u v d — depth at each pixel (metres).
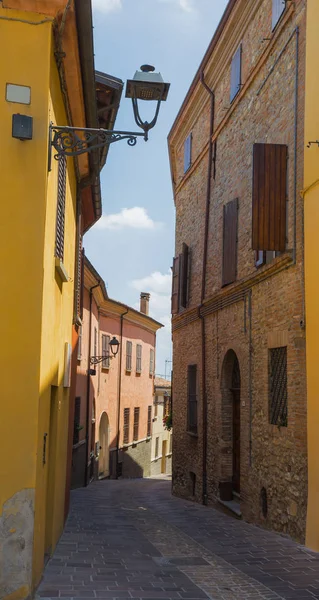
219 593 6.88
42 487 6.61
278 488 11.08
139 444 35.22
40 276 6.18
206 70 17.03
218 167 16.41
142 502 17.31
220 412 15.30
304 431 10.00
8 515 5.88
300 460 10.09
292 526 10.35
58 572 7.34
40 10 6.30
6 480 5.91
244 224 13.91
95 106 8.95
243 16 14.12
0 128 6.21
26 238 6.19
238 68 14.62
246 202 13.85
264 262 12.29
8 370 6.03
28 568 5.86
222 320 15.35
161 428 41.25
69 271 10.29
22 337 6.09
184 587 7.06
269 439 11.64
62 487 10.07
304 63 10.62
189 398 18.25
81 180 11.76
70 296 10.70
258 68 13.20
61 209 8.22
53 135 6.66
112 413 29.62
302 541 9.86
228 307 14.84
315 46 10.14
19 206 6.19
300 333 10.36
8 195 6.18
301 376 10.20
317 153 9.87
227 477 15.09
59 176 7.91
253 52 13.66
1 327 6.07
